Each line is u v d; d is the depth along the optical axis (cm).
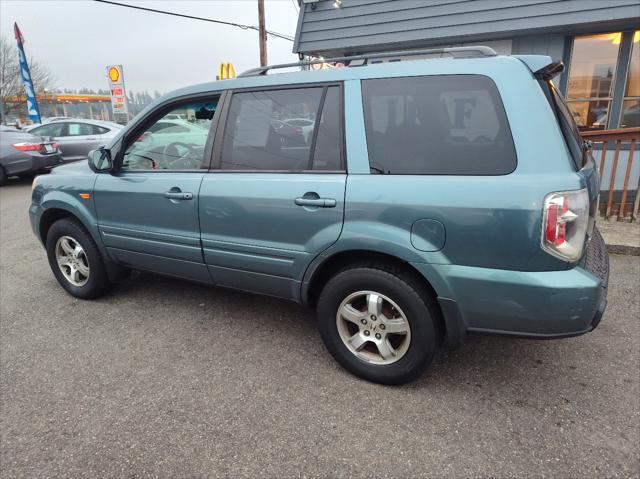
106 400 254
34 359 298
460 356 292
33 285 431
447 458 207
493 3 668
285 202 263
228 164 293
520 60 223
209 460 209
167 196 310
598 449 210
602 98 684
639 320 334
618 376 267
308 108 265
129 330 336
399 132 239
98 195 348
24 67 1794
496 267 215
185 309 371
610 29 647
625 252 472
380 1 744
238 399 253
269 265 280
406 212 230
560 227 203
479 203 213
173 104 321
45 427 233
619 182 686
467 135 223
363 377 266
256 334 328
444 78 231
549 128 211
